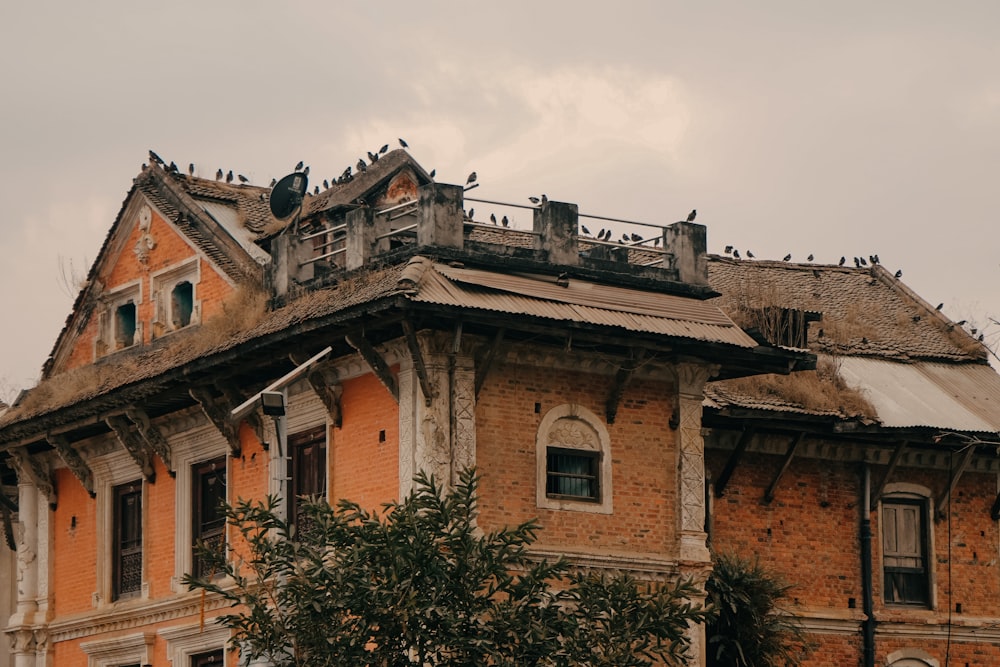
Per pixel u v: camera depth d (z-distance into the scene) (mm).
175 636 34562
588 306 29875
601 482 30797
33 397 37812
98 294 39031
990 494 37219
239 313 32969
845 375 36781
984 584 36781
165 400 34562
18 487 40094
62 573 38188
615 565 30453
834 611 34969
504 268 30172
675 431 31688
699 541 31375
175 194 37312
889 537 36219
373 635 25406
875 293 42000
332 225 35062
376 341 30219
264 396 25250
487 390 29922
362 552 25406
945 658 36000
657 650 26797
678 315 31016
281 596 25734
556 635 26156
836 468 35719
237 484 33812
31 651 38375
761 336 31438
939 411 36344
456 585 25594
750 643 32094
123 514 37188
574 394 30812
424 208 29906
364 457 30578
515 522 29734
